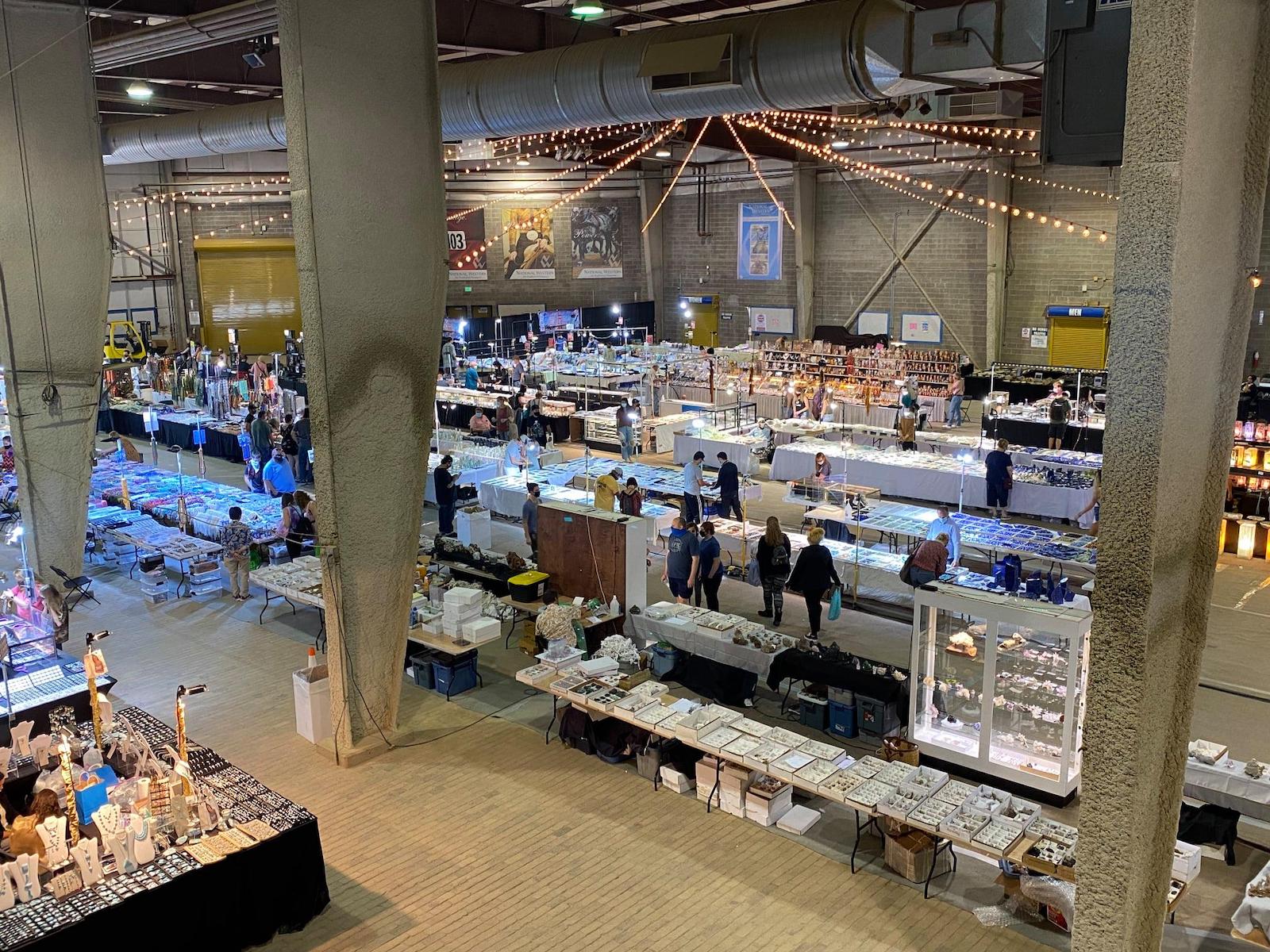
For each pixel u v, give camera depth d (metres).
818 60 10.70
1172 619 4.81
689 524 12.29
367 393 8.98
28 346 12.77
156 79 18.83
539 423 21.58
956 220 28.05
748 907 7.09
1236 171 4.63
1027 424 18.75
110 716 8.52
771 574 11.89
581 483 16.86
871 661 9.55
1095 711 4.78
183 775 7.00
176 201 31.14
